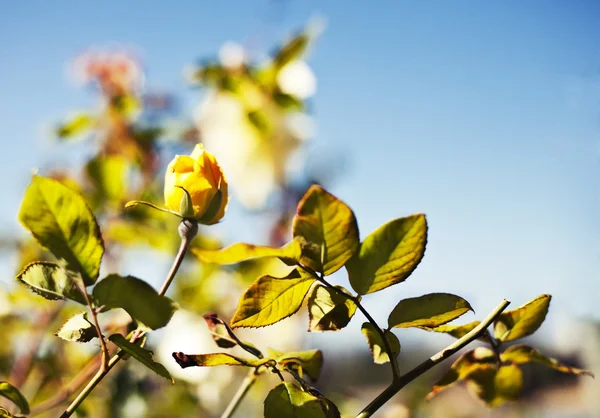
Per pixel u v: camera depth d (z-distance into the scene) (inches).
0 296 35.0
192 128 51.6
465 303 19.9
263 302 19.3
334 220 18.7
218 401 46.5
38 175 18.1
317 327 19.9
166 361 39.5
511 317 22.2
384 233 19.2
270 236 53.6
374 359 20.2
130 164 45.8
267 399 19.5
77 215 18.4
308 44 50.3
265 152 51.9
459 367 22.7
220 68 51.6
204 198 20.5
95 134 47.4
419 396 41.8
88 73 50.1
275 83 50.9
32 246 37.8
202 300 41.8
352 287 19.5
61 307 36.8
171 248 41.0
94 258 18.6
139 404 40.1
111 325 24.0
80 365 37.7
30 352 36.1
